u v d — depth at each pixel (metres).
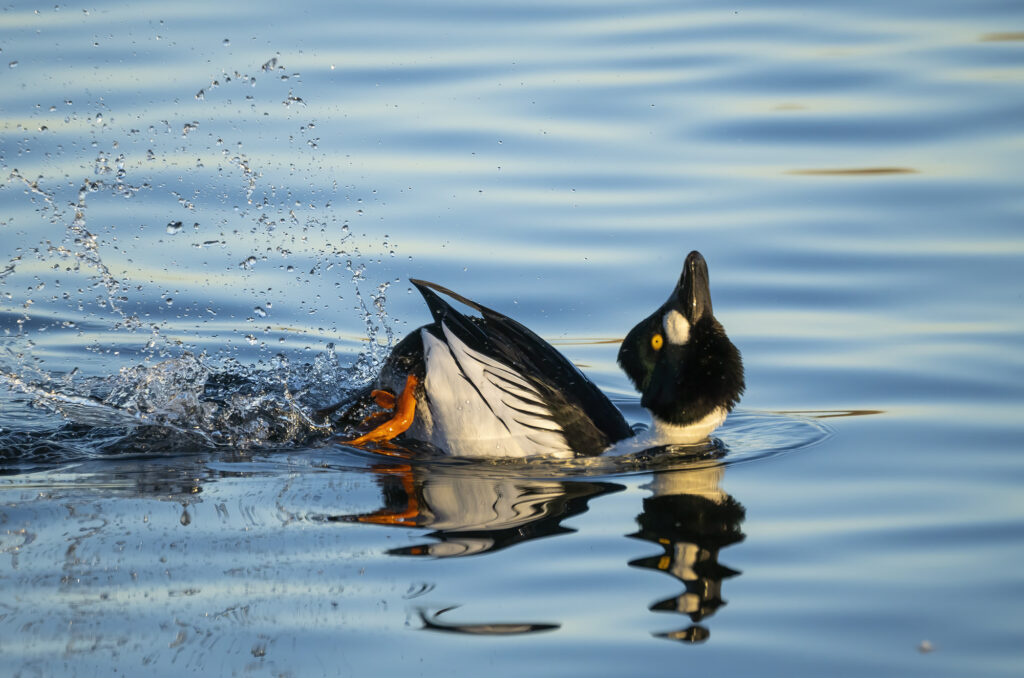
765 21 21.67
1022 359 11.73
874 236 14.90
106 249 14.52
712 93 18.94
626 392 12.41
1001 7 21.84
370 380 12.27
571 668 6.45
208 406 11.23
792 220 15.38
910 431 10.43
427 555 7.88
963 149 17.03
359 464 10.00
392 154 16.89
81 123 16.92
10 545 7.92
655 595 7.32
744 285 13.95
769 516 8.69
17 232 14.67
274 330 13.26
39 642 6.64
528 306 13.65
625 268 14.36
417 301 13.86
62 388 11.55
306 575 7.51
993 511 8.62
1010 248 14.41
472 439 10.35
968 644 6.73
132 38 19.62
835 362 12.09
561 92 18.83
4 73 18.03
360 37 20.48
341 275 14.27
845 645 6.73
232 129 17.14
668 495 9.19
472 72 19.39
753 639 6.79
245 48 19.52
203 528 8.28
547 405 10.40
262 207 15.41
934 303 13.22
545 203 15.91
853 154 17.08
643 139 17.58
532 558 7.86
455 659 6.53
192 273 14.19
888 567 7.75
